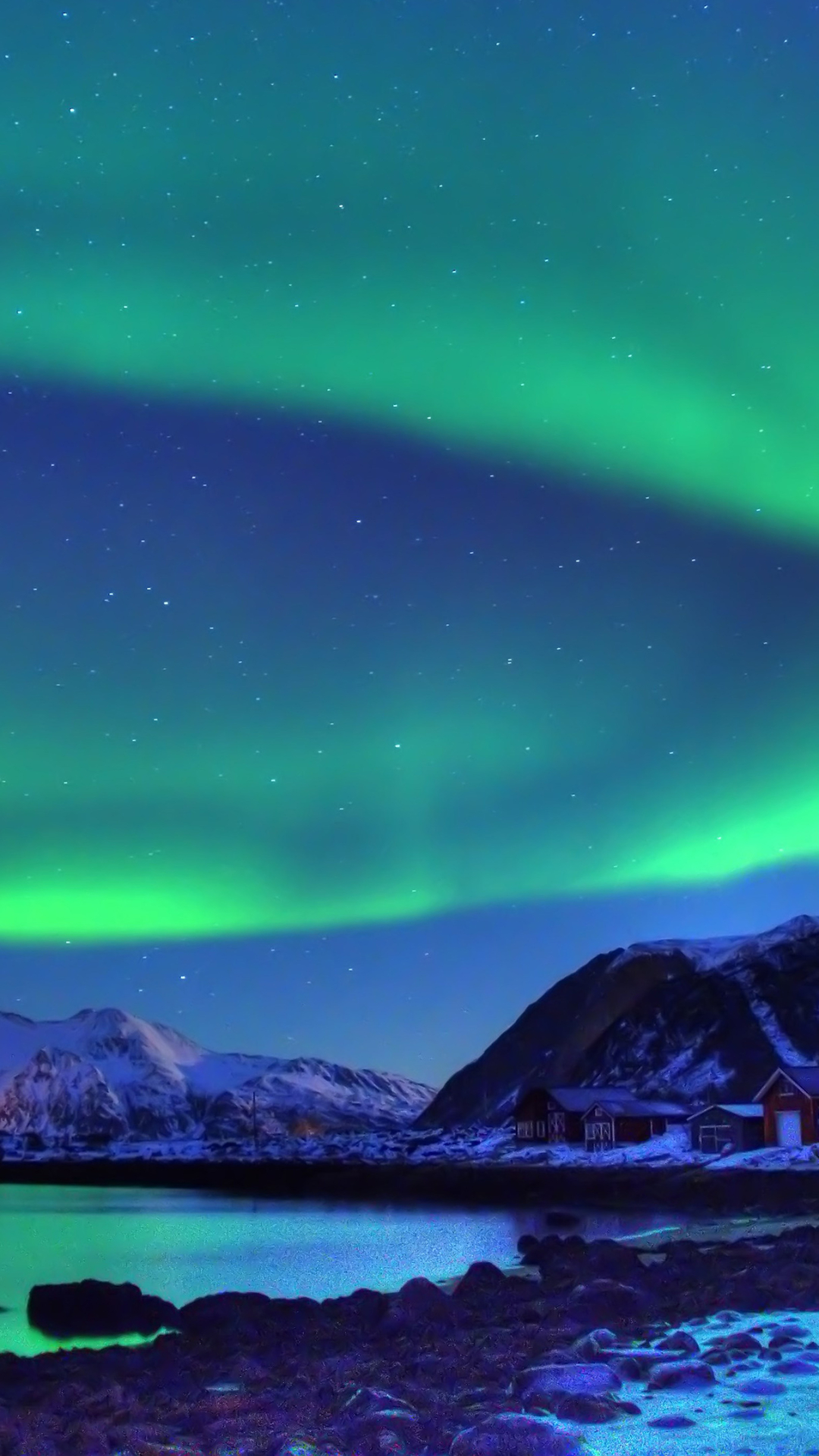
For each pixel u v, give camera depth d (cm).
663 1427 776
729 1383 908
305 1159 19900
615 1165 10169
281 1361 1355
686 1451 714
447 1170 12188
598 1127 11988
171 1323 2411
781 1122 9375
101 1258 5447
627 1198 7550
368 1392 923
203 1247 5944
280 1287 3706
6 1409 1136
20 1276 4619
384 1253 5019
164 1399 1147
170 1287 3938
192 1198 13412
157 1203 12312
